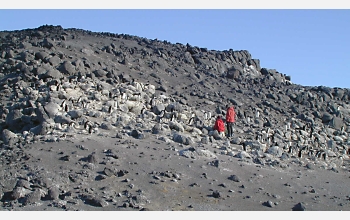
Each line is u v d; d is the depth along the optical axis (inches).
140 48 1668.3
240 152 750.5
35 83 1043.9
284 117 1277.1
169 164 621.6
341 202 573.6
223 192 552.1
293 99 1473.9
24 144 646.5
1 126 866.1
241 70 1708.9
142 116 935.7
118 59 1444.4
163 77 1406.3
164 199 509.0
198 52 1813.5
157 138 765.9
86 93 1005.8
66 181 523.8
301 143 1032.2
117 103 959.0
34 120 840.9
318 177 706.2
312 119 1302.9
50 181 513.3
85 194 491.2
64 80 1057.5
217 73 1648.6
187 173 598.5
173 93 1254.9
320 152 915.4
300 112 1354.6
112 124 834.2
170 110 1015.6
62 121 778.8
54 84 1021.2
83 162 581.9
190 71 1560.0
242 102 1332.4
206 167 631.8
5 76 1135.6
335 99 1593.3
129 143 697.6
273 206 522.0
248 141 873.5
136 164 602.2
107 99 984.9
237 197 542.3
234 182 594.9
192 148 687.1
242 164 687.7
